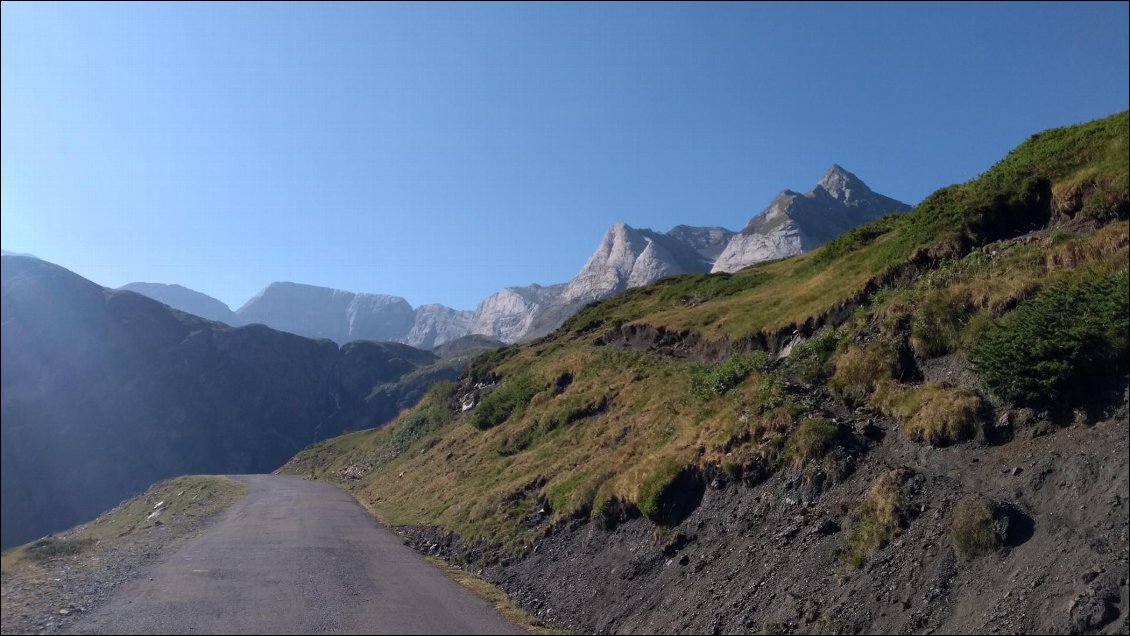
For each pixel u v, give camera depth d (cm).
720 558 1158
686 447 1510
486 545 1859
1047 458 900
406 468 3909
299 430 16500
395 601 1226
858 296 1906
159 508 4134
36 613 1059
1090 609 663
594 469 1881
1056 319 1030
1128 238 1157
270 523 2484
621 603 1241
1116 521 746
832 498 1105
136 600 1148
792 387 1519
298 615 1062
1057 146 1717
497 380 4356
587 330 4562
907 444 1113
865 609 864
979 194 1831
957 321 1304
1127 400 895
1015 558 789
